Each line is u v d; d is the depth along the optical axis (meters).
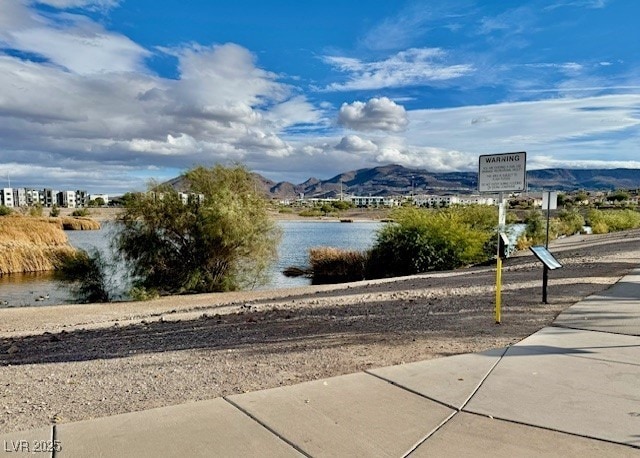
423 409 4.45
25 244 36.53
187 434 3.96
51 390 5.39
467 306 10.26
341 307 11.41
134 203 22.02
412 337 7.46
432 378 5.28
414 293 13.55
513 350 6.33
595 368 5.56
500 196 8.06
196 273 22.28
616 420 4.19
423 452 3.66
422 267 27.22
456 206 30.69
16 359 7.67
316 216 142.00
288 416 4.31
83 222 79.12
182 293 22.05
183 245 22.69
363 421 4.20
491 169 8.10
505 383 5.10
